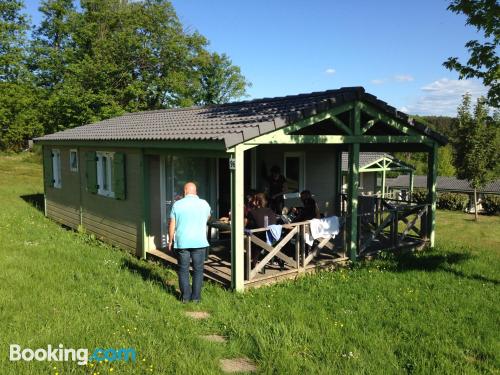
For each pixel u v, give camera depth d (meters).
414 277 8.26
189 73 35.81
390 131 10.69
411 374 4.67
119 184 10.59
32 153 39.62
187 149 8.25
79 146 12.91
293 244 8.95
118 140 10.13
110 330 5.51
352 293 7.26
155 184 9.93
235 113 9.52
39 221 14.73
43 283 7.32
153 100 34.62
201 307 6.60
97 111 30.77
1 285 7.14
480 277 8.46
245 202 9.44
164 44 33.28
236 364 4.91
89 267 8.48
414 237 11.78
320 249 9.18
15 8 36.12
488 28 7.53
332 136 8.53
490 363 4.96
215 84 45.12
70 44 37.84
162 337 5.39
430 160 11.02
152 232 9.91
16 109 31.70
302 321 5.94
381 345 5.27
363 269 8.69
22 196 21.05
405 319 6.15
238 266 7.31
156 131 9.58
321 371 4.62
